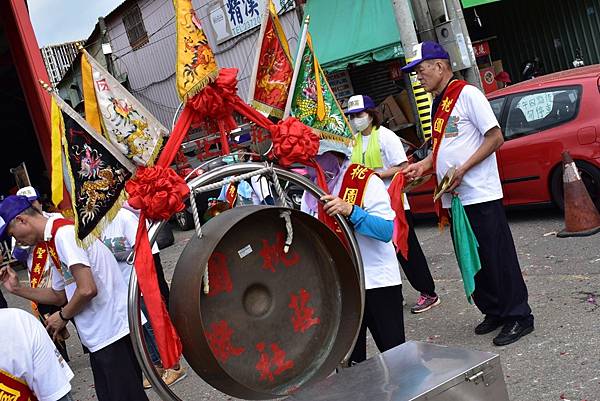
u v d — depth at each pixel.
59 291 4.23
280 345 2.54
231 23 17.03
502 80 13.96
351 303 2.69
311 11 14.59
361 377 2.60
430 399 2.37
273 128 2.91
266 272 2.53
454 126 4.81
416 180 4.87
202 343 2.29
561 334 4.95
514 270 4.94
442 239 8.80
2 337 2.62
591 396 4.04
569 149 7.62
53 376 2.72
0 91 17.08
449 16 8.76
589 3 14.71
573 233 7.29
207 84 2.69
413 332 5.78
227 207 2.98
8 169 19.31
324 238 2.63
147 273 2.55
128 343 4.02
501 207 4.88
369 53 13.12
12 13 11.81
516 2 15.86
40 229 3.96
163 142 2.71
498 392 2.57
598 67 8.12
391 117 13.75
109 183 2.68
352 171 3.61
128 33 21.86
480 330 5.32
